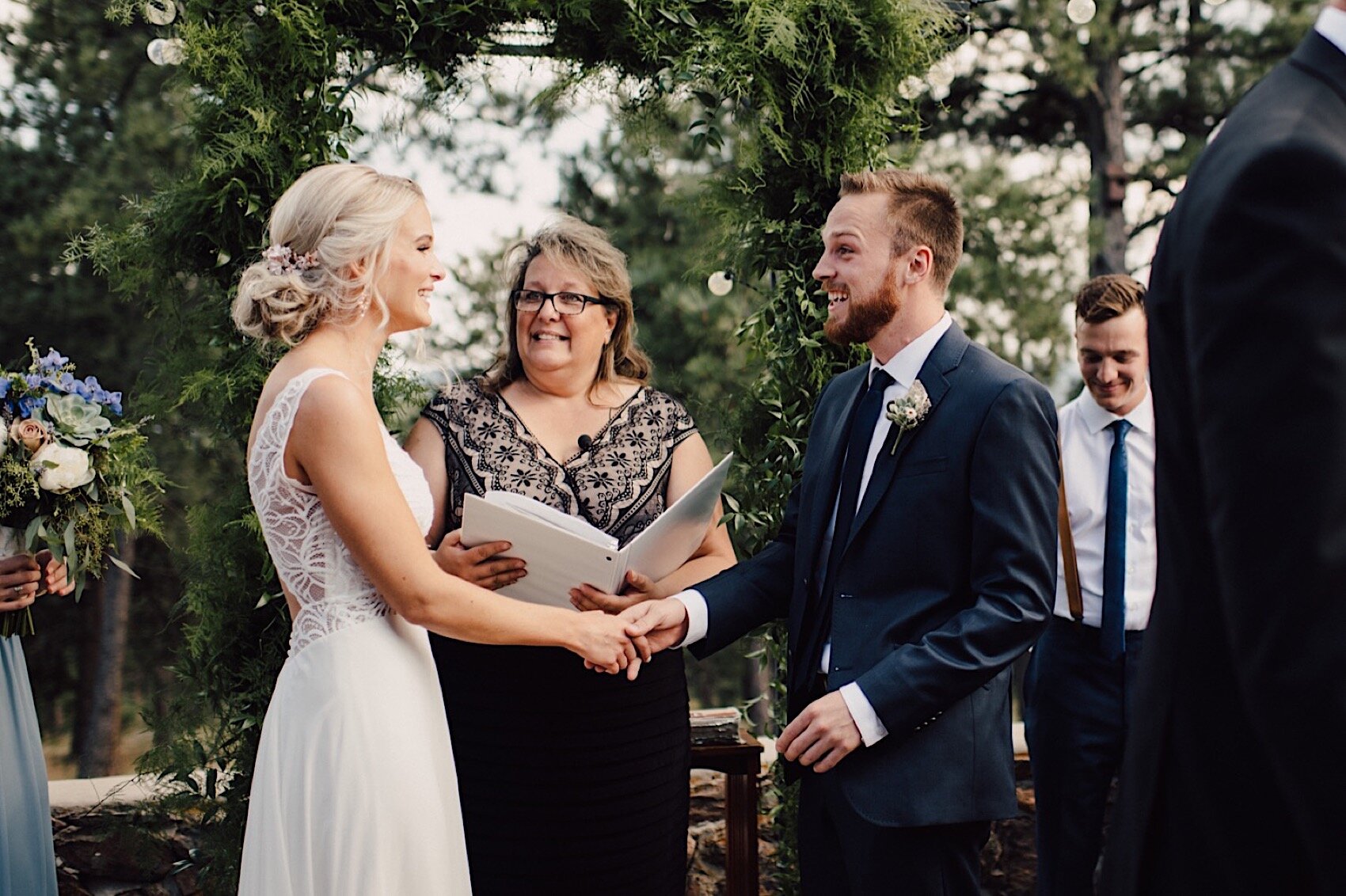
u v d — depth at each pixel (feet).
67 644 32.58
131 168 24.30
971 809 6.86
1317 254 3.01
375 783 6.30
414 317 7.01
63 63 25.40
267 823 6.38
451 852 6.93
